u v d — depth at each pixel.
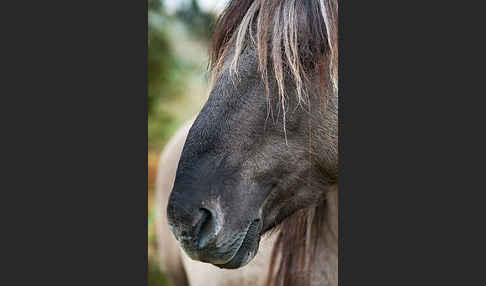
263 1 1.97
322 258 2.34
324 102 2.00
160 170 3.12
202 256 1.92
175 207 1.91
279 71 1.93
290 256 2.36
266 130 1.97
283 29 1.95
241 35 1.99
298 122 1.99
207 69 2.28
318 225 2.32
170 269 3.16
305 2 1.98
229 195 1.93
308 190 2.09
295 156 2.01
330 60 1.99
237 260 1.95
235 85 1.96
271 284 2.40
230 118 1.96
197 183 1.92
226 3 2.22
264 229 2.06
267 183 2.01
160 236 3.17
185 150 1.96
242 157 1.96
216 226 1.90
